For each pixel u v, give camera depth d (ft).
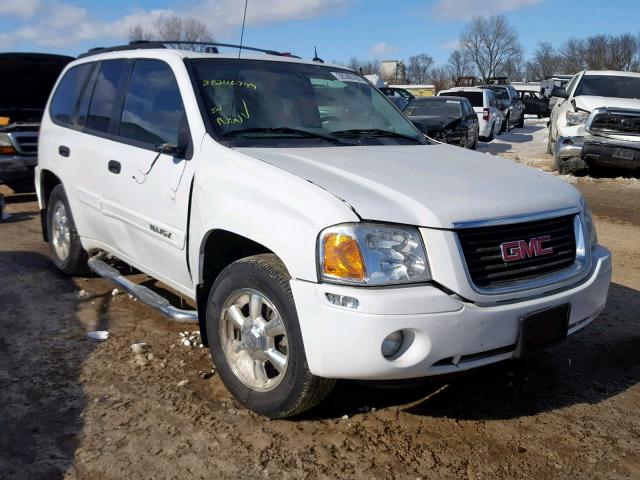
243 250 11.71
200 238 11.40
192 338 13.89
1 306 15.69
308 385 9.70
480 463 9.71
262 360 10.59
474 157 13.39
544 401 11.66
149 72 14.20
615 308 16.51
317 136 13.06
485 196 10.22
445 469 9.53
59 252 18.04
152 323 14.79
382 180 10.38
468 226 9.44
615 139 36.37
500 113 71.41
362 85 15.72
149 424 10.50
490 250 9.71
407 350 9.16
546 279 10.16
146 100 13.98
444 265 9.21
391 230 9.21
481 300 9.37
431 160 12.41
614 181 37.29
